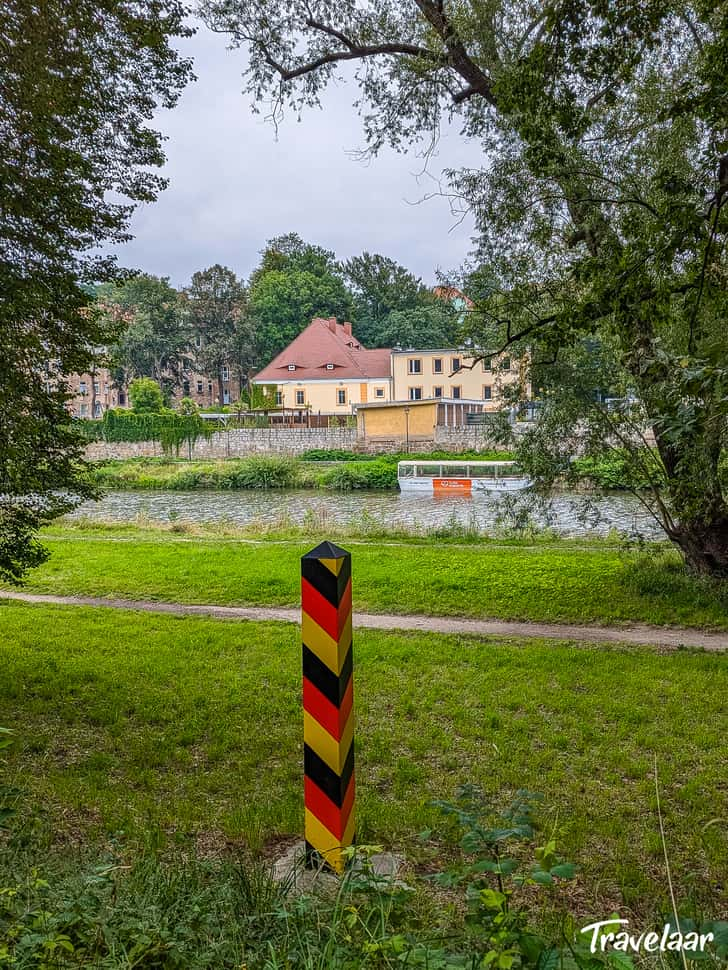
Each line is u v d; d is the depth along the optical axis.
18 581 8.04
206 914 2.68
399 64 11.05
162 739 5.80
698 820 4.29
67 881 2.78
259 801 4.57
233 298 87.06
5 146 6.13
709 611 10.49
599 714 6.29
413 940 2.38
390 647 8.70
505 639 9.27
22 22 5.89
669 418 4.59
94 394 82.56
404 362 66.50
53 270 6.68
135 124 7.12
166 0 6.98
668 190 6.48
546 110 7.07
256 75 11.27
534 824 4.20
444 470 39.72
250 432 53.53
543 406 12.13
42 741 5.74
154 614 10.90
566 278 10.28
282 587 12.81
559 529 21.91
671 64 9.40
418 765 5.22
